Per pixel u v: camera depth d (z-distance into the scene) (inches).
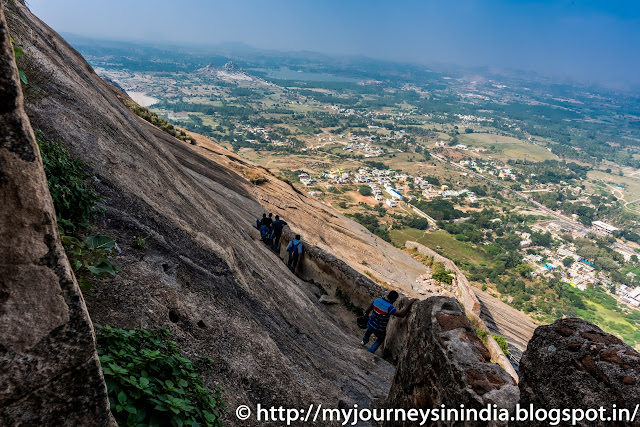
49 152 160.2
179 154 684.7
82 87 305.9
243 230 433.1
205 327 159.6
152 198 232.8
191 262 200.1
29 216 55.8
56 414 59.3
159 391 99.4
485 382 124.0
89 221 161.2
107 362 93.8
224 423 122.0
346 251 819.4
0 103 52.3
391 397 196.7
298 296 330.6
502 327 1090.1
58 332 59.0
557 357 95.3
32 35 290.8
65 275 60.1
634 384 78.0
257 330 193.9
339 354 264.2
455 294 843.4
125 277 142.9
